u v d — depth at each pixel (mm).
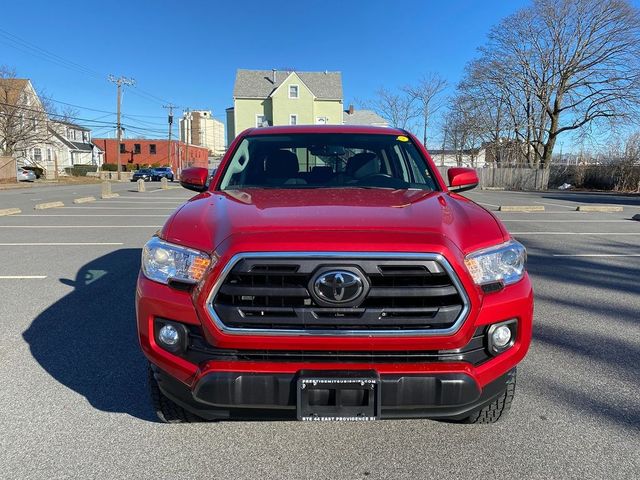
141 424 2846
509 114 40906
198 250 2283
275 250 2119
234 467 2451
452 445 2643
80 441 2664
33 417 2910
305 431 2781
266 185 3469
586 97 36562
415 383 2148
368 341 2133
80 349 3965
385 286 2137
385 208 2570
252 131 4047
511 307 2314
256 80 52656
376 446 2633
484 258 2301
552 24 36656
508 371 2369
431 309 2150
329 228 2234
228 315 2150
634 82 34000
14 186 34594
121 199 20828
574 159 39219
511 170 38469
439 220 2396
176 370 2275
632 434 2750
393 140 3887
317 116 51875
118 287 5852
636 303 5352
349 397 2162
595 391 3270
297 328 2139
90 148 73875
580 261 7668
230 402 2184
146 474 2391
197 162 91062
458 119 44531
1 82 44625
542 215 14672
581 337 4289
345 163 3689
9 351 3914
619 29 34375
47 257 7680
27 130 45875
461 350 2232
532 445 2641
